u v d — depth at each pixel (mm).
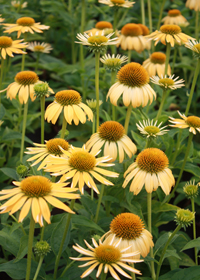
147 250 1045
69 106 1155
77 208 1315
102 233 1205
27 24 1501
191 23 2477
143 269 1259
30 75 1287
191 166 1316
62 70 1987
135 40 1657
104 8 2268
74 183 1012
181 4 2631
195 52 1257
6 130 1505
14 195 984
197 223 1398
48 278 1083
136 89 1193
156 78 1298
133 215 1056
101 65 2010
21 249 1099
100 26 1812
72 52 2354
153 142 1306
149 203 1124
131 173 1114
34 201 975
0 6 1904
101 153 1226
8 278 1268
